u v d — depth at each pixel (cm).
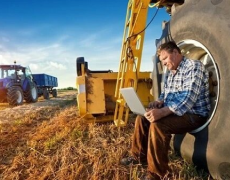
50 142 402
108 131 468
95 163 303
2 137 488
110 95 548
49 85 1939
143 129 297
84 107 506
